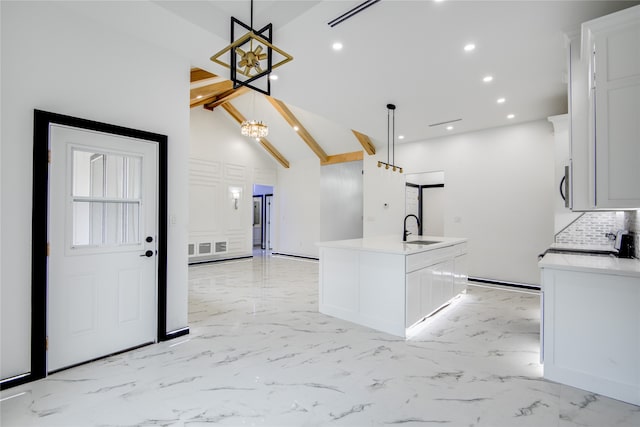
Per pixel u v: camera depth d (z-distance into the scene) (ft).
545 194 16.65
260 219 37.99
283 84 12.33
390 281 10.48
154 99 9.61
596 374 7.06
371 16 8.07
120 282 8.95
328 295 12.46
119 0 7.47
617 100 6.68
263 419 6.10
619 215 12.19
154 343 9.65
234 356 8.82
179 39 9.22
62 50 7.79
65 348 7.93
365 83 12.16
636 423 6.04
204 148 25.39
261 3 8.66
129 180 9.13
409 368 8.18
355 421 6.06
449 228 19.80
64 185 7.91
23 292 7.23
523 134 17.28
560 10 7.82
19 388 7.06
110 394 6.91
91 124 8.19
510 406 6.57
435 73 11.28
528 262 17.04
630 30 6.56
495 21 8.29
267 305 13.89
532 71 11.08
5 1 6.99
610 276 6.90
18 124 7.14
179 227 10.29
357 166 28.09
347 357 8.80
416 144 21.50
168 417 6.15
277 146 29.07
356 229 28.84
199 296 15.47
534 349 9.36
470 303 14.11
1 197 6.93
